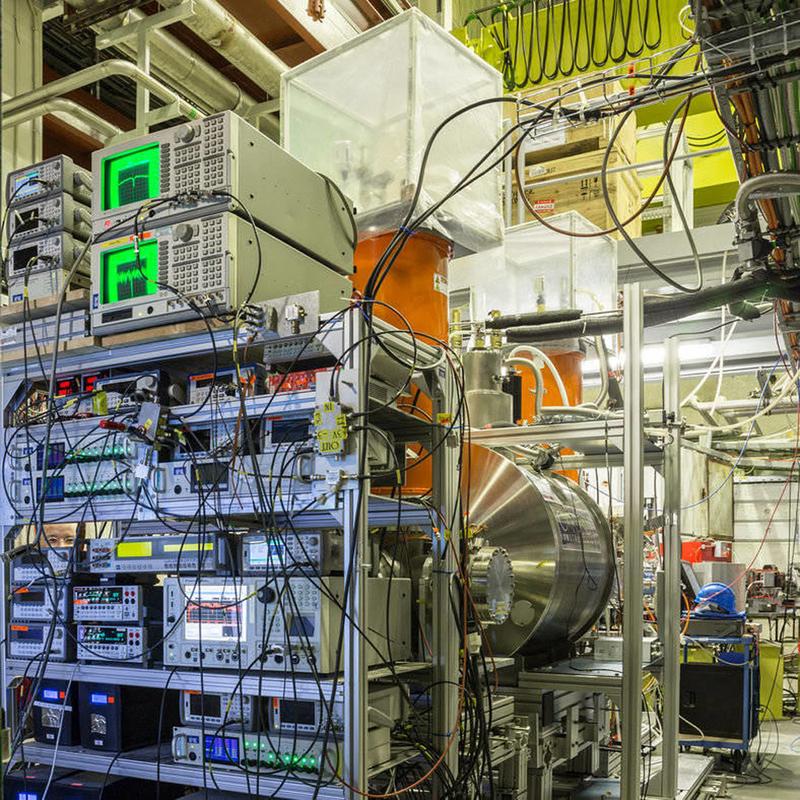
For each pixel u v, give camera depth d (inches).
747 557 445.7
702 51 114.7
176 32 213.0
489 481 172.2
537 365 210.7
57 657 127.7
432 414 128.6
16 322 136.6
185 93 221.0
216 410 120.1
